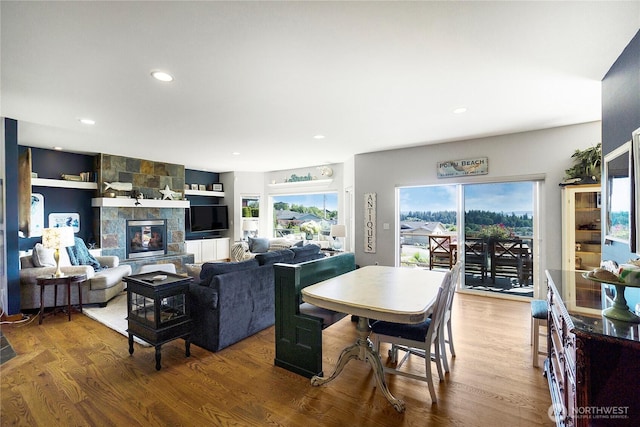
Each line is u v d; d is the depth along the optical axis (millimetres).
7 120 3480
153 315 2582
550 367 2129
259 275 3314
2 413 1952
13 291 3588
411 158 5188
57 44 2006
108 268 4898
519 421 1871
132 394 2164
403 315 1801
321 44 2041
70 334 3230
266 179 8391
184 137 4504
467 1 1624
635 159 1931
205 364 2607
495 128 4074
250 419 1908
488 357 2695
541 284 4242
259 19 1768
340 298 2066
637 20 1793
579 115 3541
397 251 5371
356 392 2203
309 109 3295
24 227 3877
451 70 2418
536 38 1983
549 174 4109
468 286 4852
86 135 4391
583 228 3881
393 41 2010
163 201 6746
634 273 1355
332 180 7062
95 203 5895
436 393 2170
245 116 3521
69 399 2104
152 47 2059
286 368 2521
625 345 1194
